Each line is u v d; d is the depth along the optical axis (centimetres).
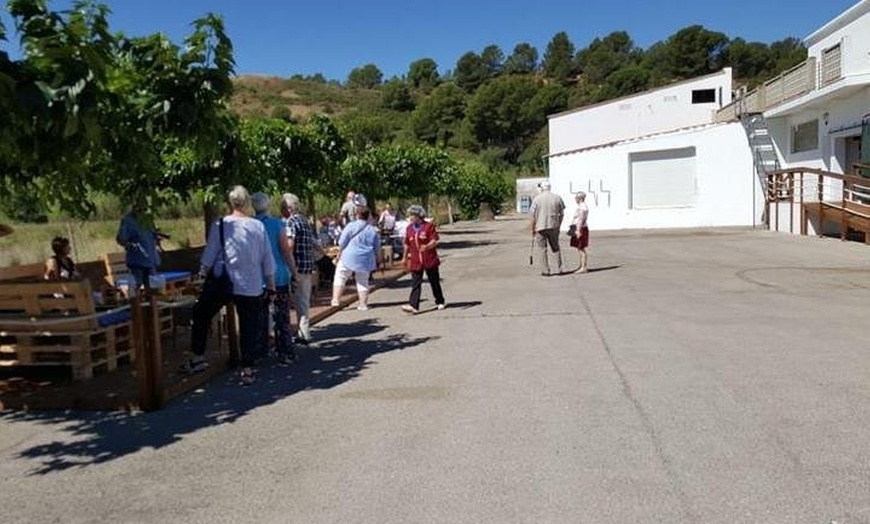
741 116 3023
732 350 773
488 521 395
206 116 687
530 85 10762
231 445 540
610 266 1669
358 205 1205
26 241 1969
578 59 13725
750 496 412
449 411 594
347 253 1180
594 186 3397
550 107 10344
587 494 423
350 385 696
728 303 1098
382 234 1992
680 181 3192
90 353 745
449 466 475
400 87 13062
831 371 675
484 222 5600
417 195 2953
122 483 476
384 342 906
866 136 2253
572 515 398
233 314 785
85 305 735
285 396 670
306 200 1678
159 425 598
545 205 1529
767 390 618
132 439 566
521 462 476
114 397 654
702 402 589
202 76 671
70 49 520
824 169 2594
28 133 532
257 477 474
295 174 1471
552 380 676
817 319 946
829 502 401
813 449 479
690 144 3138
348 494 439
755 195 3041
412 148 2934
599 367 718
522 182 7250
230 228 711
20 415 639
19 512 438
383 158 2695
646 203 3272
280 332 802
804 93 2591
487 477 454
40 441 570
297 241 898
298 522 406
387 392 663
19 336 739
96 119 541
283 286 802
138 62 673
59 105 515
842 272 1447
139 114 660
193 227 2334
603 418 558
